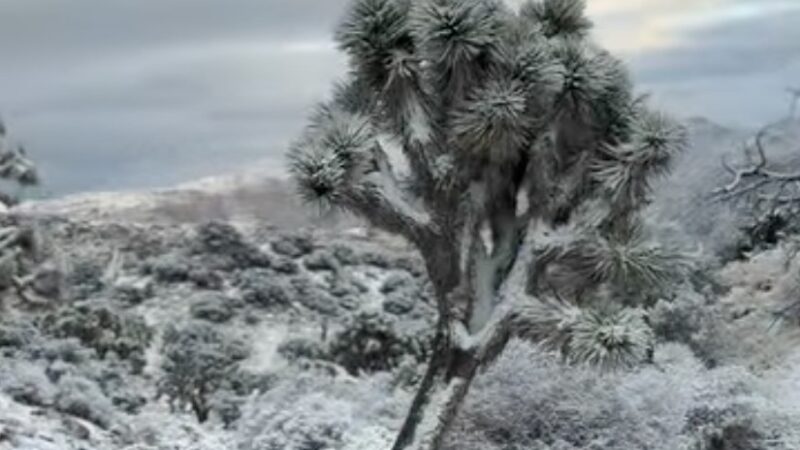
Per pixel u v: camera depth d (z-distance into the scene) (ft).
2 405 43.06
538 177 35.24
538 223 35.47
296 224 97.19
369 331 62.34
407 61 35.45
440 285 35.78
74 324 59.72
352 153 34.76
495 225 35.88
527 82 34.68
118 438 44.60
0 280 59.47
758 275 79.00
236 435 49.06
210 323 69.15
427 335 62.80
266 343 67.31
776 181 78.28
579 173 35.65
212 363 58.18
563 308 34.60
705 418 44.70
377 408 48.67
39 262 62.28
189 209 112.57
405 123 35.70
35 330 57.62
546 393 42.98
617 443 42.68
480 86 35.32
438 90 35.96
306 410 47.26
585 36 38.27
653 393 44.27
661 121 35.19
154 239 84.74
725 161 80.53
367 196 35.24
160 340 64.75
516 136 34.32
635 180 35.24
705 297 67.62
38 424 41.22
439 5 35.09
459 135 34.60
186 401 54.49
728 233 86.74
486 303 35.32
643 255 35.06
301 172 34.88
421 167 35.50
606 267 34.94
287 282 77.46
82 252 79.92
